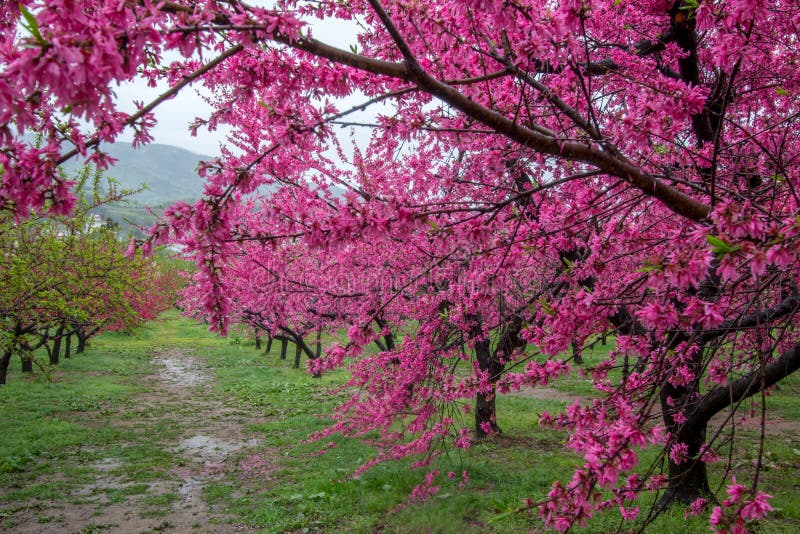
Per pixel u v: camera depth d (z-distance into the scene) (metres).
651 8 4.34
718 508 1.73
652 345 2.93
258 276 7.33
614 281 3.38
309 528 6.23
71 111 1.09
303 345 16.75
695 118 4.20
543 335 2.68
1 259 8.02
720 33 2.04
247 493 7.68
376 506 6.55
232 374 19.42
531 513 5.77
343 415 7.61
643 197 2.60
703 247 2.00
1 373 15.11
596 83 4.47
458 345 5.91
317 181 5.86
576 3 1.71
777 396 11.38
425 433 6.01
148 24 1.13
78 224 9.86
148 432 11.30
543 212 2.98
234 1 1.57
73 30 1.05
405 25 2.64
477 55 2.38
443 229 2.25
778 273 2.18
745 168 3.61
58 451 9.73
